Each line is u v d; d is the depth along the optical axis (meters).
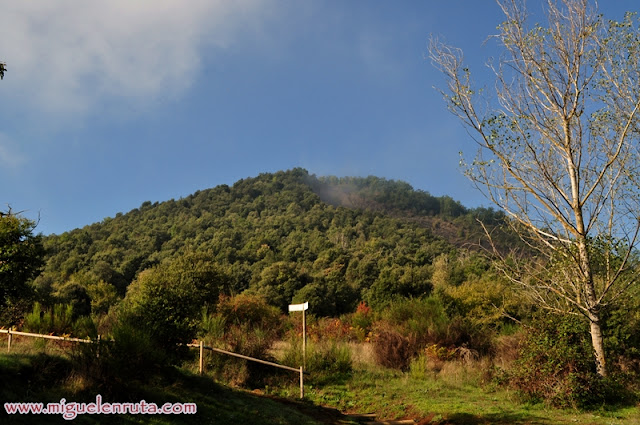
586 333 12.38
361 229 140.25
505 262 13.66
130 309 10.09
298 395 11.90
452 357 16.67
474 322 20.11
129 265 76.75
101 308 41.66
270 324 19.59
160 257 92.50
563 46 12.87
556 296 13.48
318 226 143.50
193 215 144.88
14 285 11.03
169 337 9.34
